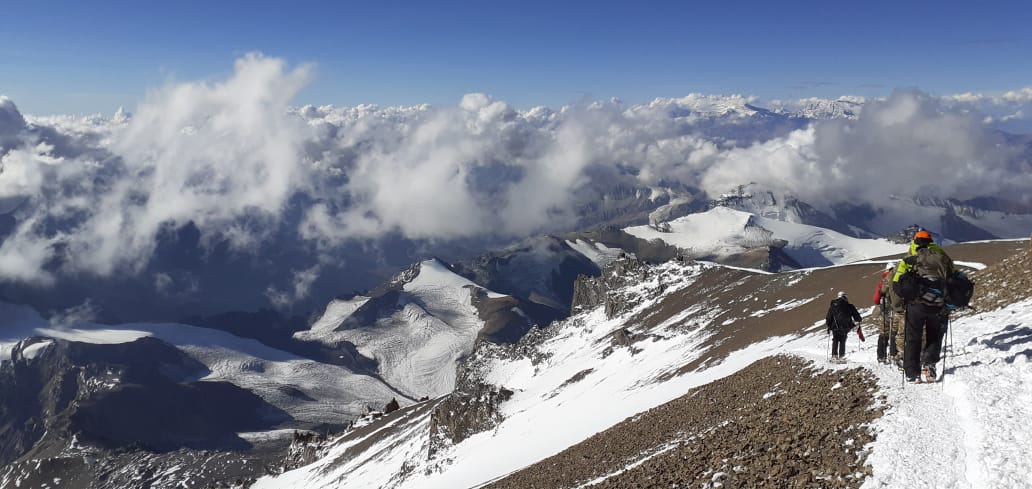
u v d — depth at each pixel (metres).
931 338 18.53
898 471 13.34
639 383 94.75
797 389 24.39
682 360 97.44
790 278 125.06
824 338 43.12
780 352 34.56
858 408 18.27
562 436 75.19
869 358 25.20
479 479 74.94
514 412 131.88
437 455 134.12
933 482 12.61
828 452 15.98
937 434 14.66
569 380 143.50
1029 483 11.25
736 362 63.06
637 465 27.38
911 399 17.41
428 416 181.00
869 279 85.69
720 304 136.88
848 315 26.39
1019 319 22.02
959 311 30.59
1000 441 13.18
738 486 16.86
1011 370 17.09
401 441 171.75
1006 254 72.94
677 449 25.16
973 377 17.41
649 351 128.75
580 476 35.84
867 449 15.04
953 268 18.25
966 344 21.34
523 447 85.00
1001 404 15.08
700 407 34.78
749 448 19.50
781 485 15.48
